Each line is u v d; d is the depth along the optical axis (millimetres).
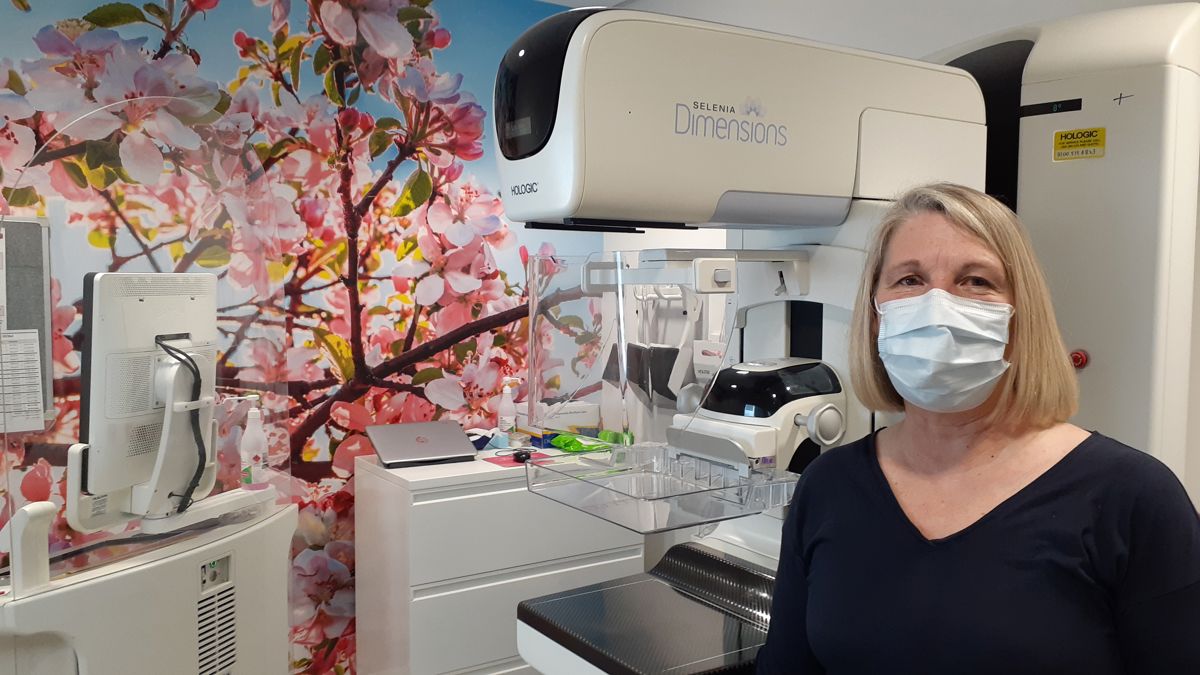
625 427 1372
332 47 2816
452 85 3057
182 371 1787
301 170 2783
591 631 1358
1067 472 931
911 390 996
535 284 1517
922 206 1043
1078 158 1553
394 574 2557
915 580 961
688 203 1289
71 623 1551
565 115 1206
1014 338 980
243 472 2082
